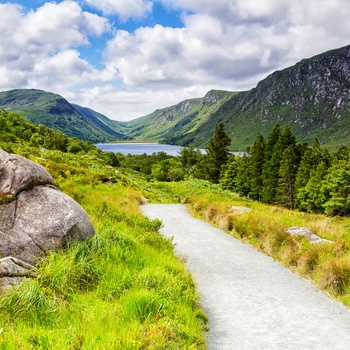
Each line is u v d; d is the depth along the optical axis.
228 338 6.44
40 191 8.86
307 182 65.44
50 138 112.50
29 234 7.86
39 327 5.21
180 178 113.00
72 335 4.89
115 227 12.12
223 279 10.02
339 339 6.52
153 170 124.50
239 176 82.75
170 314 6.21
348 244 11.18
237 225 16.06
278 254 12.16
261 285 9.54
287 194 70.75
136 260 8.74
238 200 28.36
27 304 5.79
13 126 123.50
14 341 4.57
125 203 21.28
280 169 67.94
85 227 8.91
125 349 4.58
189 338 5.63
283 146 73.12
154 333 5.06
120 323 5.52
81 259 7.69
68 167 29.66
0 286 6.04
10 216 8.02
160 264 8.96
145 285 7.22
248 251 13.21
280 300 8.45
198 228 17.48
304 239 12.49
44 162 29.75
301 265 10.77
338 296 8.68
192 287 8.42
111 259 8.30
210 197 27.95
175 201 33.56
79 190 22.02
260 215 17.12
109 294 6.82
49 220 8.23
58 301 6.27
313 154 73.19
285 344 6.26
